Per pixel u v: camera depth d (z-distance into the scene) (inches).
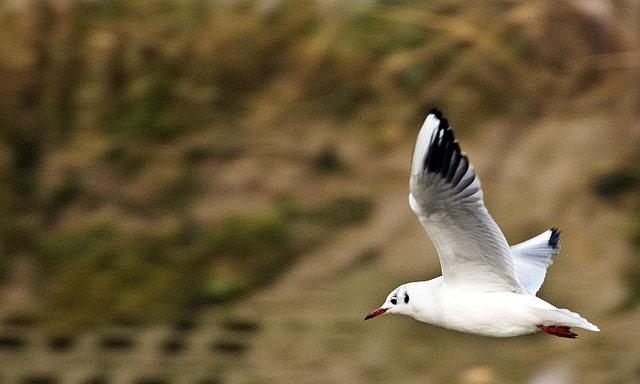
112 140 632.4
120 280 561.9
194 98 640.4
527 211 558.3
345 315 514.9
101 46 645.9
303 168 608.4
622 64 601.6
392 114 620.7
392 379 474.6
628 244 535.5
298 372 483.5
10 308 549.0
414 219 567.5
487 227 325.4
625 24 606.5
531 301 335.0
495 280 339.3
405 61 628.4
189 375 489.4
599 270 524.1
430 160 311.1
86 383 491.2
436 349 489.4
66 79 645.3
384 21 644.7
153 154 625.6
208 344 507.8
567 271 525.7
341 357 489.4
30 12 647.1
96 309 545.6
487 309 338.3
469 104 612.1
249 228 577.0
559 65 612.4
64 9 649.6
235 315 525.7
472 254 333.4
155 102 641.0
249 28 651.5
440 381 471.2
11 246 590.2
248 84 645.3
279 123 629.0
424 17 640.4
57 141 637.3
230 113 639.1
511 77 613.9
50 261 580.4
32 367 502.6
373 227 568.7
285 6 655.8
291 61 644.7
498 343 488.7
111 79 645.9
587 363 471.2
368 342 496.7
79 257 579.8
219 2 661.9
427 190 314.7
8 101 640.4
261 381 479.5
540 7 621.9
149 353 507.2
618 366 468.1
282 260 560.7
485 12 634.8
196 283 553.6
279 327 512.7
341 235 569.3
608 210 554.3
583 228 547.5
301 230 574.6
